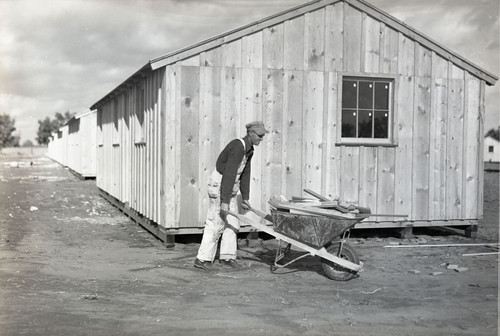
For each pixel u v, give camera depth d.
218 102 8.73
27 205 13.98
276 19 8.92
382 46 9.46
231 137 8.80
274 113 9.02
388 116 9.62
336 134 9.28
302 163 9.16
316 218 6.26
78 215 12.27
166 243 8.42
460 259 7.73
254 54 8.89
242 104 8.84
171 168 8.48
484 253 8.08
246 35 8.82
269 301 5.44
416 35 9.55
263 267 7.09
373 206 9.45
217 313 5.00
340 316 4.97
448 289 6.00
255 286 6.06
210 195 6.90
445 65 9.75
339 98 9.28
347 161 9.34
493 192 19.86
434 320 4.88
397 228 9.82
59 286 5.92
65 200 15.41
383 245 8.93
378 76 9.43
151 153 9.48
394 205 9.53
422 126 9.66
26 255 7.61
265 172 8.99
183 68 8.55
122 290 5.80
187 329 4.53
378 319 4.90
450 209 9.78
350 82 9.47
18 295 5.52
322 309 5.19
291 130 9.10
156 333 4.41
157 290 5.82
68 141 34.47
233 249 7.04
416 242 9.30
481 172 9.94
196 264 6.91
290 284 6.19
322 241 6.30
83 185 21.47
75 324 4.61
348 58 9.34
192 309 5.12
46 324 4.60
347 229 6.34
